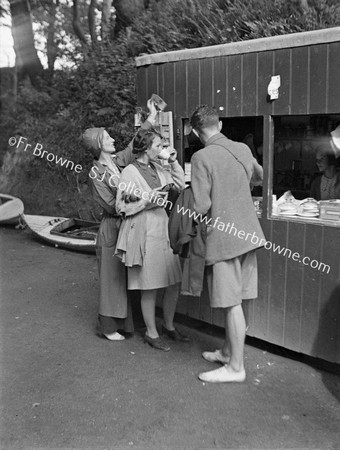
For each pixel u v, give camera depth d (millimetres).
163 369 3633
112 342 4109
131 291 4578
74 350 3961
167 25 8867
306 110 3395
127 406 3154
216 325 4125
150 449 2736
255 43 3582
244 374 3430
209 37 7457
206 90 3941
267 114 3602
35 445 2775
